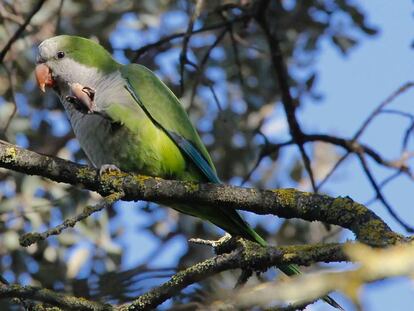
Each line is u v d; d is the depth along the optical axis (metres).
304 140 9.66
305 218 6.19
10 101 11.73
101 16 12.06
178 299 8.65
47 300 5.80
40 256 11.22
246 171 12.07
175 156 8.24
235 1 11.99
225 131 12.05
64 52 8.87
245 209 6.47
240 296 4.33
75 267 11.12
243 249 5.45
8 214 11.12
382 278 3.22
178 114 8.34
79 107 7.41
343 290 3.12
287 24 12.08
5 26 10.92
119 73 8.45
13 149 6.58
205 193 6.57
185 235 12.26
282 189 6.36
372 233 5.50
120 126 8.07
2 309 9.69
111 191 6.73
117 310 5.89
